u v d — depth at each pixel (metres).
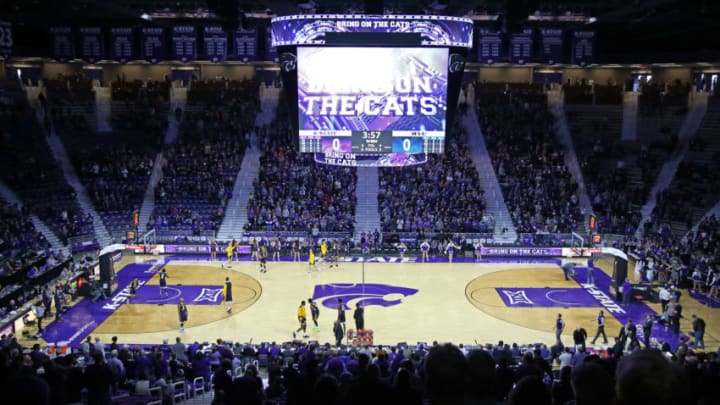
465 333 26.62
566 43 33.53
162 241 40.72
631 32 47.91
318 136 21.47
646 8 33.72
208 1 26.56
